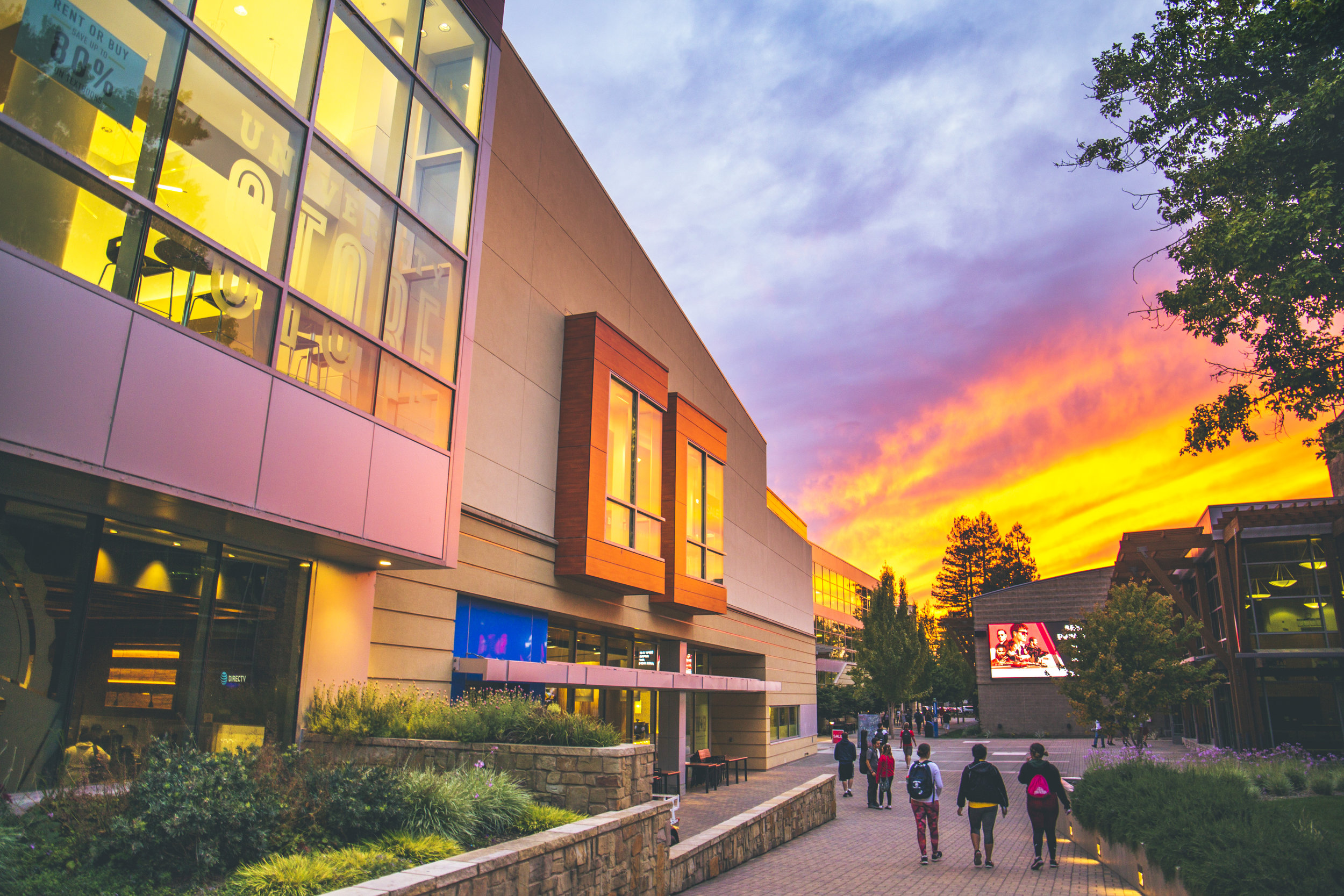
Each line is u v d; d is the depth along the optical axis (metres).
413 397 10.84
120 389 6.86
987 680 51.28
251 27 8.73
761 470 34.31
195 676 8.61
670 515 20.73
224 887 5.84
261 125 8.73
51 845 5.98
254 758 7.74
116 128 7.19
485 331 14.69
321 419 9.10
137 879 5.87
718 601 22.77
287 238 8.91
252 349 8.33
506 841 7.22
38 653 7.04
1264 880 6.96
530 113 16.97
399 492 10.33
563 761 9.16
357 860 6.38
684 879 10.19
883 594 62.78
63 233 6.63
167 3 7.76
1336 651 25.69
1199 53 9.73
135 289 7.18
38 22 6.65
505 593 14.67
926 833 12.98
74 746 7.26
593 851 7.90
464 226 12.28
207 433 7.63
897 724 58.06
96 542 7.63
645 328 22.84
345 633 10.72
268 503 8.25
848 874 11.38
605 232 20.53
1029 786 12.09
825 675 60.34
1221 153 9.88
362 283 10.04
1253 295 9.55
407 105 11.22
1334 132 8.62
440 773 9.16
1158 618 20.83
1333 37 7.78
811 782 16.73
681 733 22.55
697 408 22.75
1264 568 28.12
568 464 16.86
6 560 6.85
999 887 10.42
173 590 8.45
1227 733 30.80
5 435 5.98
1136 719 19.73
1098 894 9.98
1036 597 51.19
